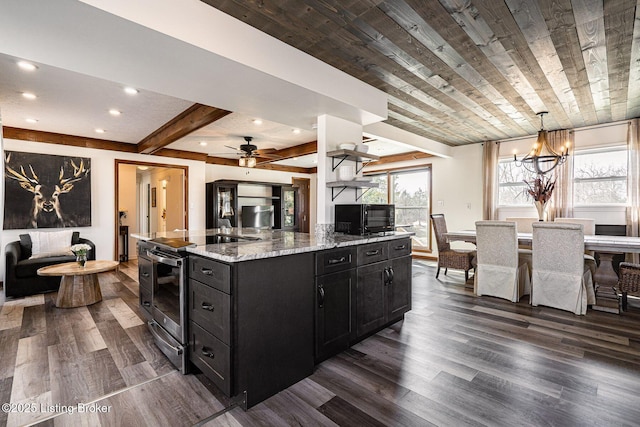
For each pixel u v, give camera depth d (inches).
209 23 72.8
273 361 71.7
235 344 65.1
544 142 148.2
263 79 89.3
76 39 66.9
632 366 82.5
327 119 125.3
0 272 172.2
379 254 104.5
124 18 59.6
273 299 72.0
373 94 123.6
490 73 113.3
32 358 87.7
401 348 94.3
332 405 67.1
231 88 96.1
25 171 180.9
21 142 181.2
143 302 109.2
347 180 120.5
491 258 148.3
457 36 88.7
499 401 67.8
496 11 77.6
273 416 63.5
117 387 73.6
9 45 69.1
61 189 192.4
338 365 84.4
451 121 175.3
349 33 86.4
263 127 182.9
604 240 133.6
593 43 93.0
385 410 65.1
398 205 295.3
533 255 135.6
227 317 65.2
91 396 70.0
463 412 64.2
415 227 282.7
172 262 82.4
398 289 114.1
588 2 74.3
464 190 243.8
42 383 75.1
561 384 74.2
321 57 100.0
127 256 267.6
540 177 178.4
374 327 102.3
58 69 105.1
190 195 254.4
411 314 125.4
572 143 191.3
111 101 137.6
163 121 168.4
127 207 287.0
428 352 91.6
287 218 330.6
